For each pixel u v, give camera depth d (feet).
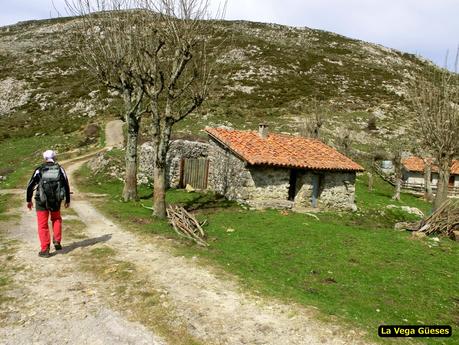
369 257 39.75
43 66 250.78
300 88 223.30
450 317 26.78
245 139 74.08
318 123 132.57
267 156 67.00
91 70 63.31
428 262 39.37
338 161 74.95
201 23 51.62
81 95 204.64
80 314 20.92
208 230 46.03
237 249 38.58
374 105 204.33
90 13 61.82
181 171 80.74
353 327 21.36
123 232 40.42
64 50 279.49
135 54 56.18
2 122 177.06
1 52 282.36
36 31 357.61
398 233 52.60
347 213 73.20
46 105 197.98
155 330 19.66
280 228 49.57
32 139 148.77
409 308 27.81
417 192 130.72
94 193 70.54
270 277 30.55
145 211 53.93
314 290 29.58
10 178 83.97
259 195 66.13
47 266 28.17
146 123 153.58
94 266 28.71
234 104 190.29
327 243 43.75
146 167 85.10
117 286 25.04
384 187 126.21
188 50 49.65
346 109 196.54
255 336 19.62
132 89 62.95
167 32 50.31
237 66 247.91
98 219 46.80
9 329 18.99
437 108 81.10
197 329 19.99
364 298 28.99
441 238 51.60
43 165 30.19
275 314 22.21
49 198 29.71
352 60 303.89
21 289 23.79
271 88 219.82
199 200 68.39
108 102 195.21
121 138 142.72
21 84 221.25
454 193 141.08
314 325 21.12
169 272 28.30
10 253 30.78
